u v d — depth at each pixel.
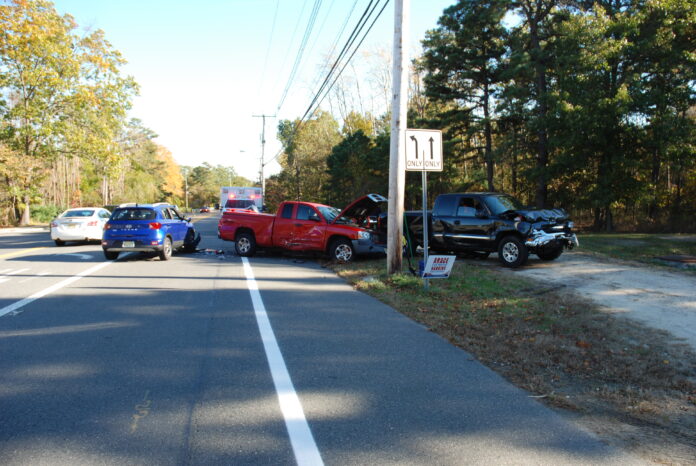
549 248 12.48
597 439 3.64
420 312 7.71
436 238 13.56
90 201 64.62
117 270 12.05
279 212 14.83
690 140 21.66
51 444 3.38
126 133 74.56
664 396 4.51
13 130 36.06
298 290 9.52
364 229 13.91
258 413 3.94
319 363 5.22
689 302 7.98
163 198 108.75
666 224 27.09
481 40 29.55
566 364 5.37
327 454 3.29
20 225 37.75
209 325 6.74
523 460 3.28
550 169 25.39
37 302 8.16
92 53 38.62
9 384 4.49
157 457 3.22
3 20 33.28
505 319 7.22
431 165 9.40
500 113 29.66
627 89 22.66
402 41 10.15
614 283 9.67
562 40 23.72
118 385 4.50
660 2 21.62
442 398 4.34
